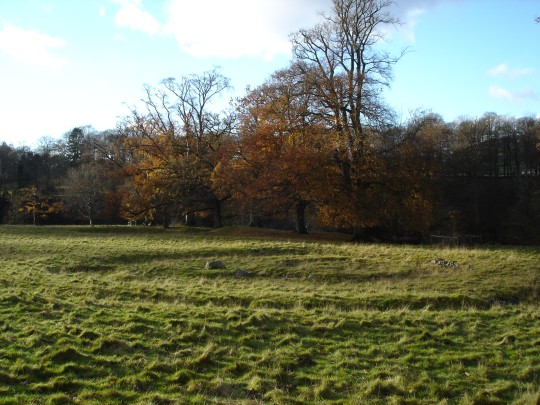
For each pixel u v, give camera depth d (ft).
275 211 128.47
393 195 115.55
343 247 86.89
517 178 208.64
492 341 36.17
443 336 36.47
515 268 64.59
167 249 84.84
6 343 30.19
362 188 116.16
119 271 69.77
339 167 118.73
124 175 153.38
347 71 119.34
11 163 276.82
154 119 153.58
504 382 28.99
